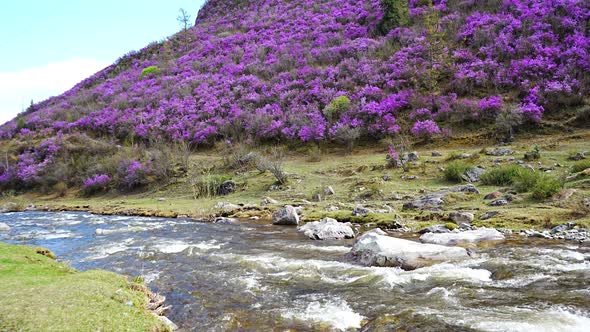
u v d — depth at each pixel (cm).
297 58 4984
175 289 873
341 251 1177
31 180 4206
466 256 990
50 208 3128
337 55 4666
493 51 3669
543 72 3216
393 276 876
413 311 666
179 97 4969
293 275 942
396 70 3894
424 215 1550
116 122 4800
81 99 6006
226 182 2823
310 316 680
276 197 2388
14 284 692
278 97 4244
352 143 3328
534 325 575
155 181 3450
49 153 4516
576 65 3133
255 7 7806
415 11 4934
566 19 3588
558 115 2894
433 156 2661
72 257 1251
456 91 3488
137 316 618
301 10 6588
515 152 2406
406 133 3259
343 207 1919
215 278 948
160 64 6519
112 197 3453
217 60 5719
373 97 3694
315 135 3547
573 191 1506
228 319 687
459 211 1548
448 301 705
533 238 1173
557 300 677
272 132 3788
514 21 3875
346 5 6031
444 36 4203
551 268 868
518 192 1694
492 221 1368
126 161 3716
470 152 2586
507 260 944
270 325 651
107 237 1625
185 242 1443
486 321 600
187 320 689
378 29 4981
